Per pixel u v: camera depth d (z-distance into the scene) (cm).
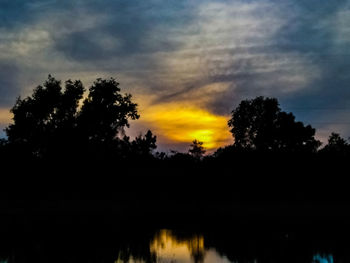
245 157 5600
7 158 5306
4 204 4562
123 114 5588
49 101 5359
